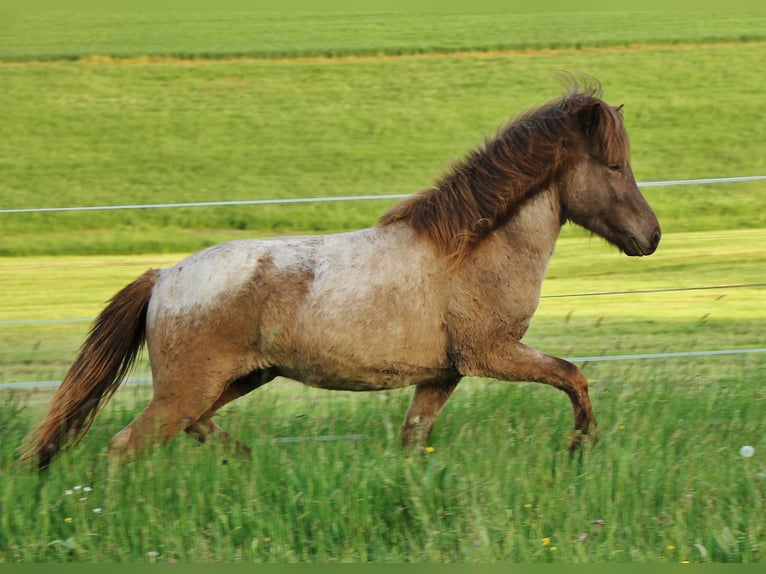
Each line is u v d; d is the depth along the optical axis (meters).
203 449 8.75
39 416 10.22
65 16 52.28
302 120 36.28
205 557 7.33
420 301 8.83
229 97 38.88
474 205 8.99
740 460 8.68
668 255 21.64
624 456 8.28
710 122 34.09
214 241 24.62
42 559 7.40
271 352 8.84
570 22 48.28
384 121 35.88
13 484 8.15
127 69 42.12
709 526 7.60
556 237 9.41
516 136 9.20
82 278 20.84
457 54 43.12
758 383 11.49
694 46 42.56
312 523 7.75
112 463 8.62
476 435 9.40
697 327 16.06
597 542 7.48
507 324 9.05
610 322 16.59
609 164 9.22
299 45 45.12
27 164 32.22
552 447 9.16
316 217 26.55
